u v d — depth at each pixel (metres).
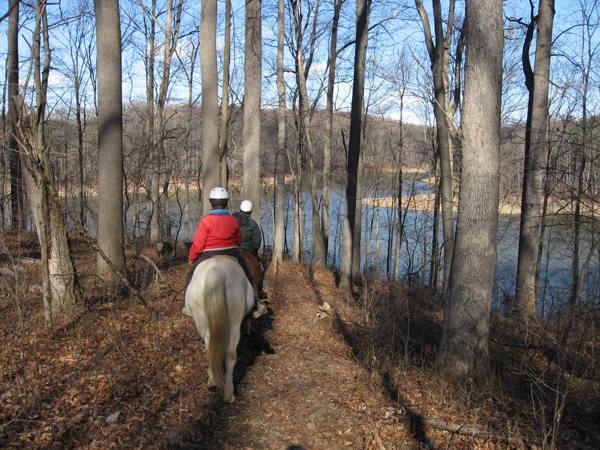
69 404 5.05
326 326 9.34
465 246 6.59
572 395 6.28
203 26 13.13
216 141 13.56
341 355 7.78
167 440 4.64
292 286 14.43
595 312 8.95
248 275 6.37
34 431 4.48
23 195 12.36
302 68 20.42
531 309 13.09
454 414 5.56
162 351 6.78
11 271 9.48
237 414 5.42
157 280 9.96
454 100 16.52
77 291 7.86
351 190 14.45
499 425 5.27
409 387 6.36
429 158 24.17
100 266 10.07
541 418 5.21
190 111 24.92
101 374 5.75
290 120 22.98
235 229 6.29
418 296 13.90
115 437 4.55
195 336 7.65
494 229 6.55
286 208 31.61
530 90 15.30
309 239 32.66
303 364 7.24
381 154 28.39
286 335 8.90
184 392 5.73
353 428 5.20
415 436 5.03
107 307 8.40
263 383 6.42
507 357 7.77
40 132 6.66
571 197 10.32
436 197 20.23
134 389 5.54
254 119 14.90
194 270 5.91
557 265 20.16
